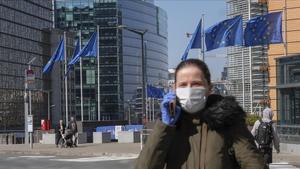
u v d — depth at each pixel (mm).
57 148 33094
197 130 3812
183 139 3822
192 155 3785
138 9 150625
